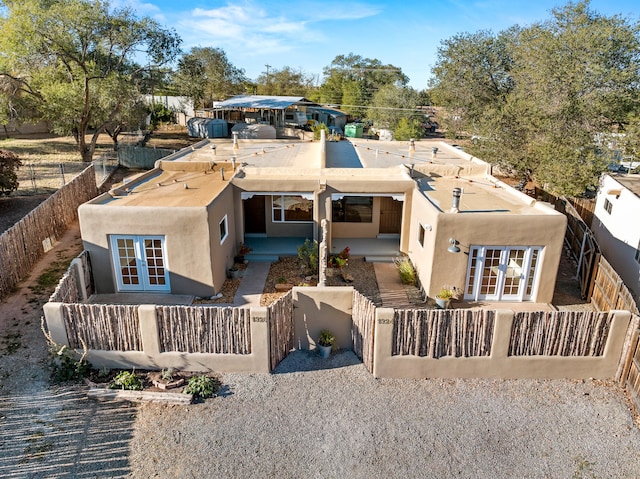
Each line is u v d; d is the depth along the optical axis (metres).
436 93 41.03
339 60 99.38
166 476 8.20
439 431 9.38
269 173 18.62
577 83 27.06
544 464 8.62
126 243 14.53
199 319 10.71
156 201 15.72
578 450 8.96
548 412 9.97
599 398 10.41
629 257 17.19
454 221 14.00
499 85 38.50
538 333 10.69
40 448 8.73
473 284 14.91
